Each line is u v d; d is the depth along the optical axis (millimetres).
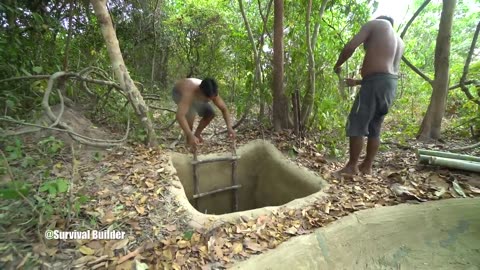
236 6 5809
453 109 4910
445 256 2182
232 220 2170
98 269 1710
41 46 4004
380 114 2791
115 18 5742
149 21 6074
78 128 3350
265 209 2316
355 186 2715
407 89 5688
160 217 2176
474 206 2420
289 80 3893
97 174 2627
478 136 4074
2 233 1839
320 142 3824
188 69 6695
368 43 2664
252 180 3652
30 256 1738
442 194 2553
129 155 3039
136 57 6227
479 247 2236
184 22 6219
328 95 3885
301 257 1933
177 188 2547
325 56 3816
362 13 3676
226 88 5871
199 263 1789
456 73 4941
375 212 2336
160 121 4422
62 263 1729
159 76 6707
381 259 2121
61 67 4082
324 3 3584
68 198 2133
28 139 2979
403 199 2518
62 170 2619
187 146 3602
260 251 1914
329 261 2008
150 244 1908
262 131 4012
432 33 6105
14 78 3150
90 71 3652
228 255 1866
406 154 3496
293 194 3102
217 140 3914
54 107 3498
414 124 4730
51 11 4203
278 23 3697
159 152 3170
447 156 3020
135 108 3227
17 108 3330
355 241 2145
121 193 2404
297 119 3902
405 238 2248
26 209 2035
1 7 3201
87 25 4945
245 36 4398
